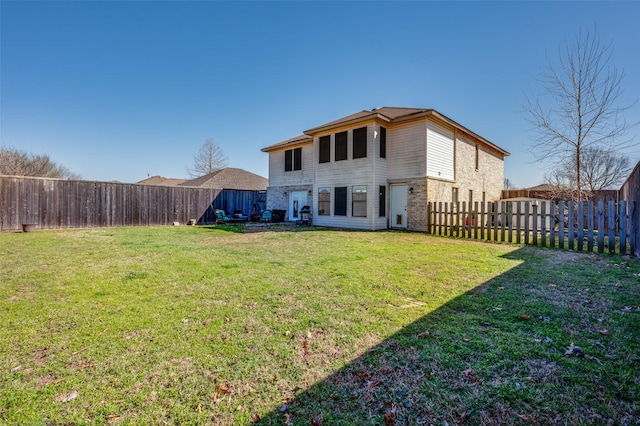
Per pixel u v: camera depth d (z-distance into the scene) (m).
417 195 12.61
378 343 2.63
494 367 2.24
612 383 2.03
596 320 3.07
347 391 2.00
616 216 7.12
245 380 2.12
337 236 10.63
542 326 2.94
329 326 2.98
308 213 15.58
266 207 20.23
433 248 7.81
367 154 13.16
